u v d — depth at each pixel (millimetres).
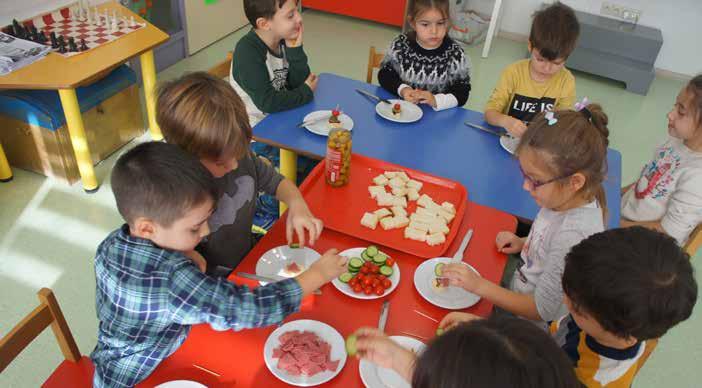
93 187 2801
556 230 1337
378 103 2309
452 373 682
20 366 1958
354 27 5242
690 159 1740
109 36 2816
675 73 4891
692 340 2338
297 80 2402
